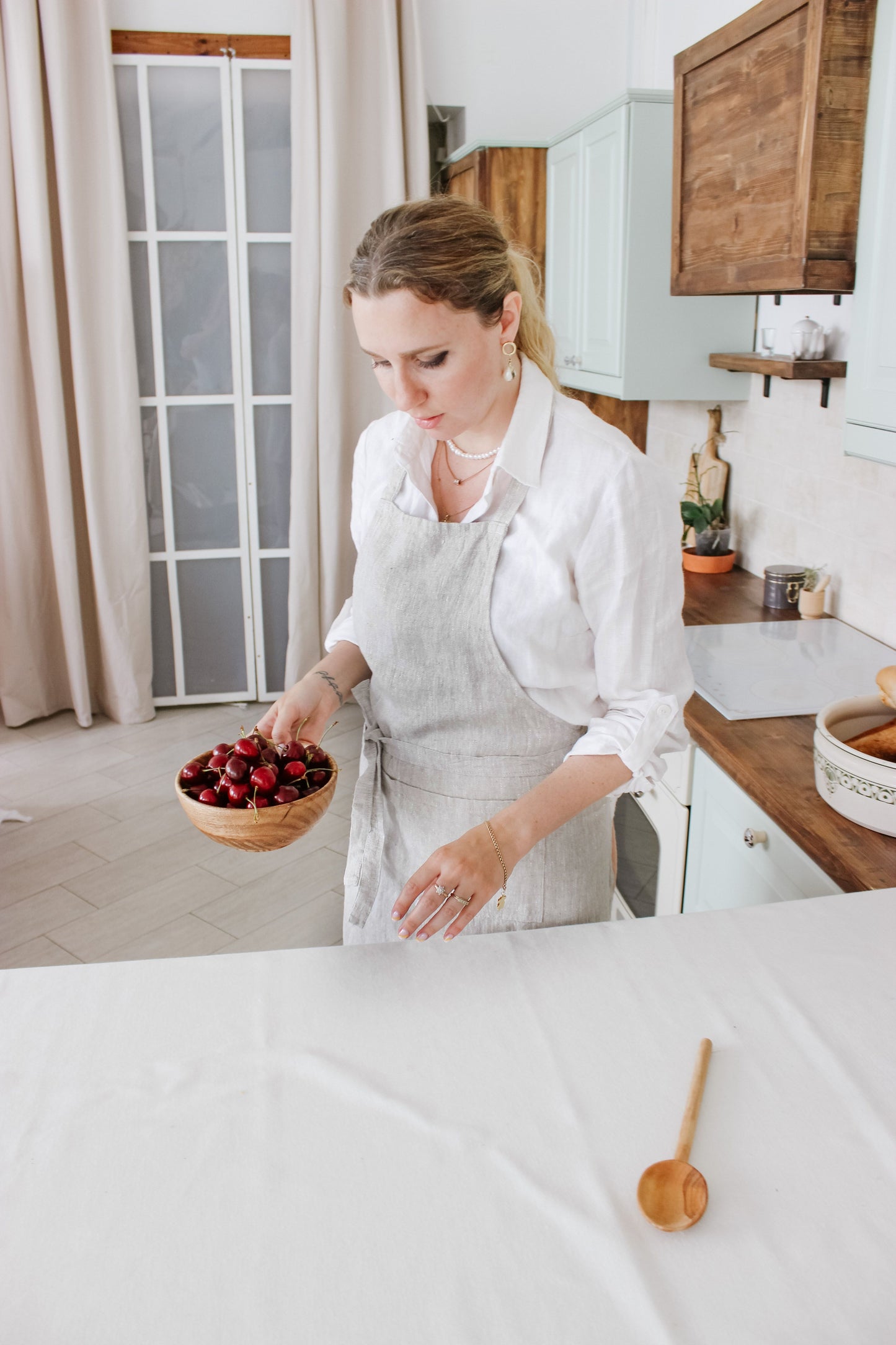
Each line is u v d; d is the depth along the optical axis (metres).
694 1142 0.77
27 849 2.94
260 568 3.87
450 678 1.14
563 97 3.64
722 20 2.77
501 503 1.07
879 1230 0.71
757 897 1.51
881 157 1.43
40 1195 0.73
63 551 3.57
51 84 3.19
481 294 0.93
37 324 3.36
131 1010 0.92
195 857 2.89
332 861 2.88
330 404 3.60
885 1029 0.89
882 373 1.46
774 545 2.49
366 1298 0.65
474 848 0.94
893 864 1.21
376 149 3.50
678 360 2.61
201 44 3.35
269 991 0.95
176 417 3.67
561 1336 0.63
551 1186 0.74
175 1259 0.68
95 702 3.91
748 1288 0.66
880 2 1.42
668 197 2.50
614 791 1.07
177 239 3.50
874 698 1.43
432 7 3.50
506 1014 0.91
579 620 1.09
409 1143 0.77
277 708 1.17
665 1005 0.92
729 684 1.81
